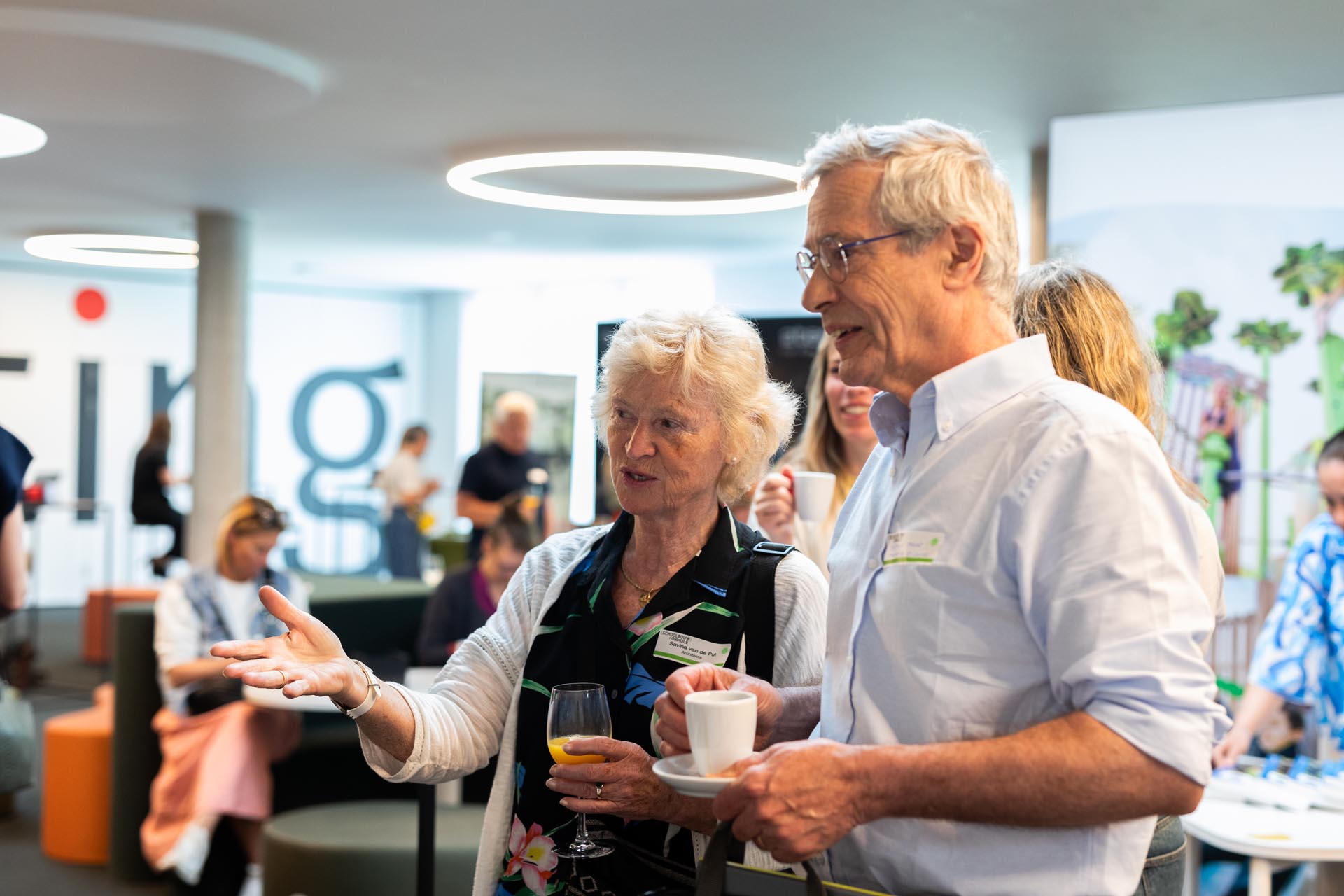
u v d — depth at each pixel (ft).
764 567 5.57
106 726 15.35
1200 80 15.40
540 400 25.18
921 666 4.20
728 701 4.26
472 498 22.74
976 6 12.68
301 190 23.53
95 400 37.42
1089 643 3.83
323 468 42.27
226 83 15.34
